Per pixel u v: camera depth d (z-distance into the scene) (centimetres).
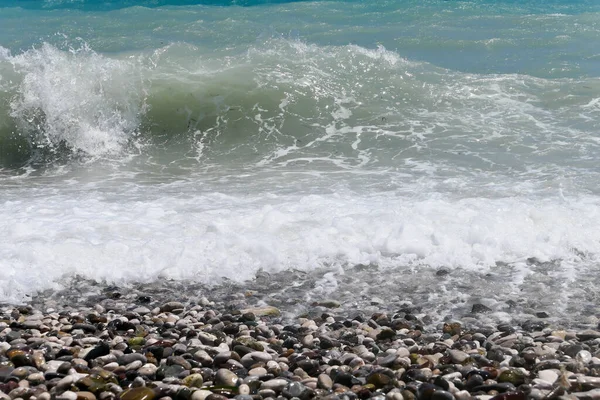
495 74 1310
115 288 622
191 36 1845
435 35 1742
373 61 1305
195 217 758
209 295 609
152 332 531
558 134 1052
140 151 1093
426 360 461
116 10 2300
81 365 454
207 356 469
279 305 586
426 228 703
